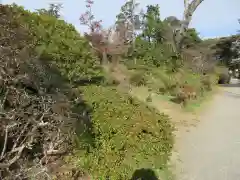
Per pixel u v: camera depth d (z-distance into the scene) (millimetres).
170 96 11422
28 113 4453
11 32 5598
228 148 6988
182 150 6809
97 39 16391
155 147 6160
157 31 19000
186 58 18625
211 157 6492
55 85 6230
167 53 15367
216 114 10250
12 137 4453
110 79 10117
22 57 5051
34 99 4676
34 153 4855
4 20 6117
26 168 4258
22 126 4441
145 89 11594
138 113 6758
